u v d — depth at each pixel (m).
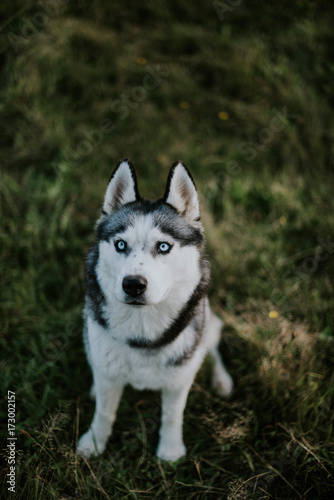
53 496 2.15
